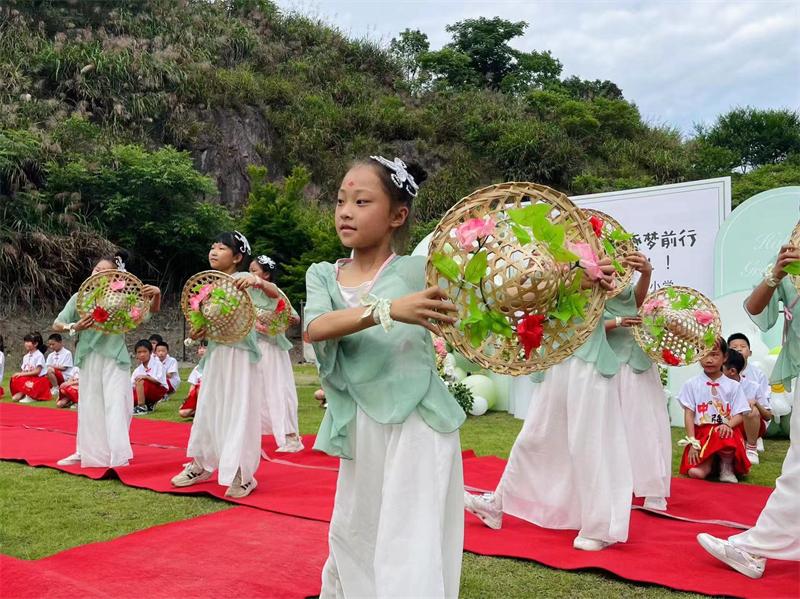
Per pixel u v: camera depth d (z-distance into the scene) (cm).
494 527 442
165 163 1941
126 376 601
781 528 342
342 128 2898
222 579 337
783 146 3516
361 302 241
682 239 1000
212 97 2534
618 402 415
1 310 1703
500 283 236
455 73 3644
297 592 323
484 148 3016
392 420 238
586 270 252
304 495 510
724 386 624
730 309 891
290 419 724
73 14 2534
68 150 1936
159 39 2561
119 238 1912
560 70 4078
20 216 1792
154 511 468
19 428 826
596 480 396
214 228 1998
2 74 2112
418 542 229
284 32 3375
